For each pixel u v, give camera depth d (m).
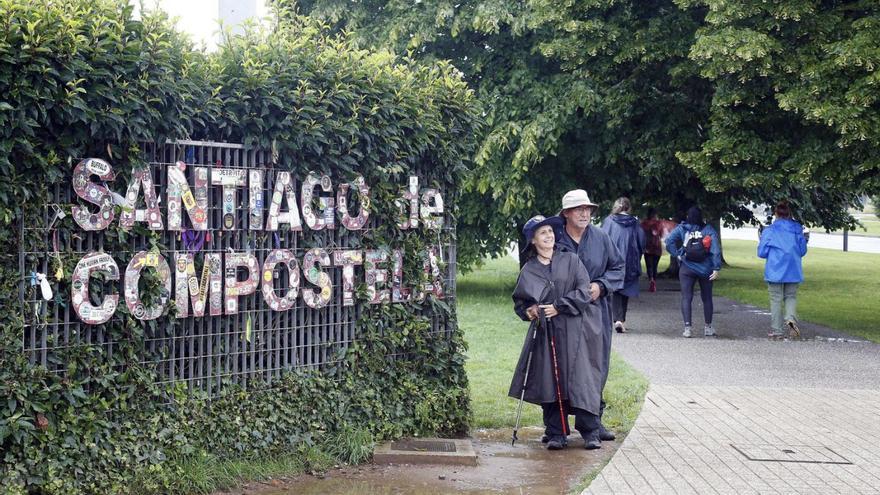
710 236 14.68
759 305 20.02
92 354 5.98
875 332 15.48
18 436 5.55
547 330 7.76
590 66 17.45
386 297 7.76
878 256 38.97
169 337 6.39
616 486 6.56
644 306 19.89
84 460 5.84
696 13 16.80
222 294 6.71
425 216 7.99
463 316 17.05
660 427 8.40
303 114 6.95
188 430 6.43
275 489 6.46
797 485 6.61
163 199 6.36
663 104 18.19
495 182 19.83
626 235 15.00
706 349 13.38
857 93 13.68
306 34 7.42
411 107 7.69
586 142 20.09
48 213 5.79
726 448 7.65
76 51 5.63
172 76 6.22
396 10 21.05
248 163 6.87
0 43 5.36
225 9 7.84
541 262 7.96
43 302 5.75
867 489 6.52
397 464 7.23
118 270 6.05
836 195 25.50
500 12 19.56
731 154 15.11
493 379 10.71
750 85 15.00
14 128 5.55
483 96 20.17
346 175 7.43
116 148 6.04
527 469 7.16
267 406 6.93
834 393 9.97
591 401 7.69
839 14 14.70
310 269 7.21
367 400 7.56
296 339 7.24
